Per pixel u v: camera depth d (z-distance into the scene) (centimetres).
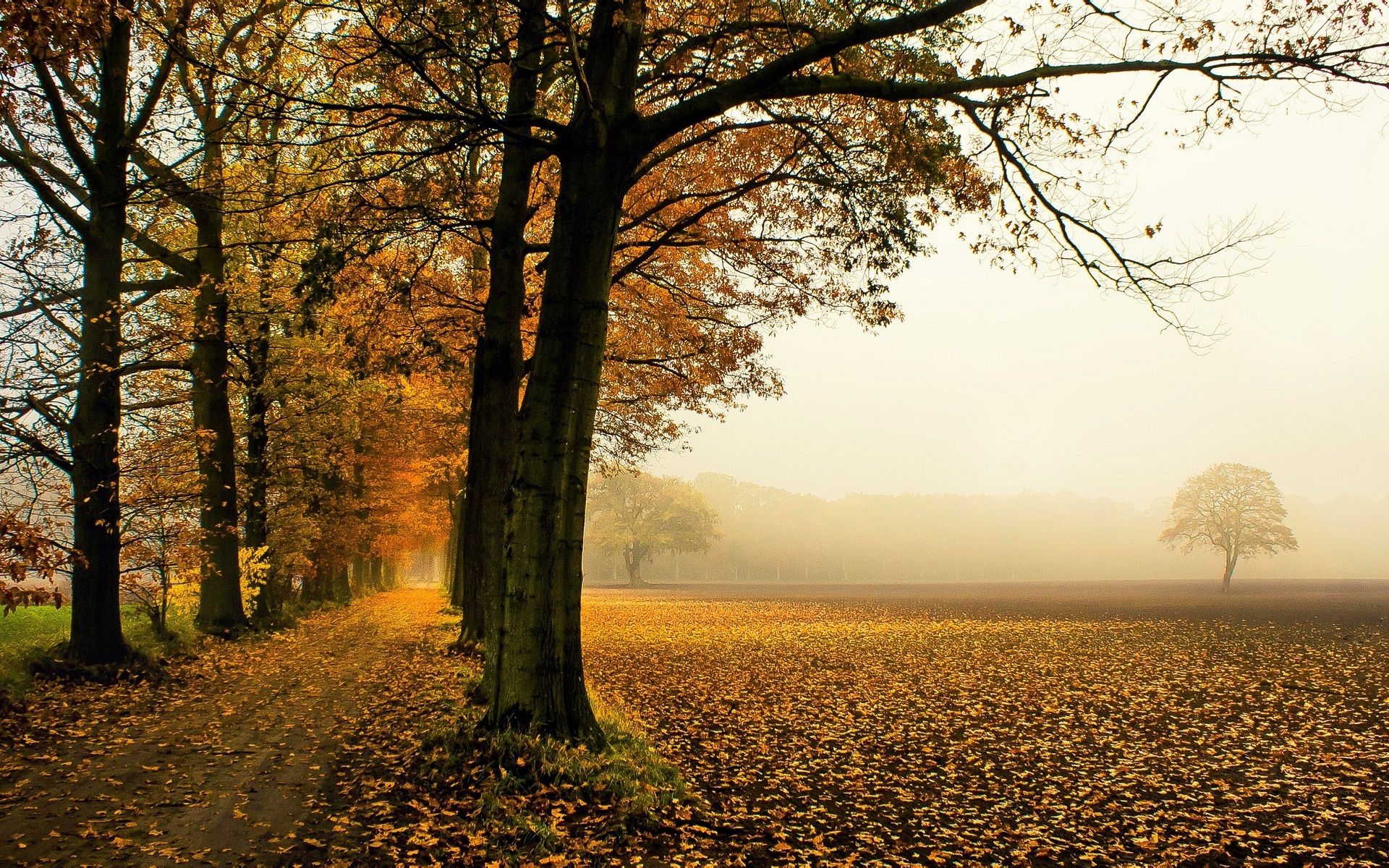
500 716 693
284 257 1526
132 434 1348
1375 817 717
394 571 6309
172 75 1234
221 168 1212
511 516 711
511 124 718
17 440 1058
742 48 868
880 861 580
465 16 689
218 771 716
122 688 1078
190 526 1409
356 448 2841
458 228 1111
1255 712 1261
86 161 1155
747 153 1176
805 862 560
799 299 1394
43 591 512
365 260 1055
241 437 2083
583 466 724
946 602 5578
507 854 520
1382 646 2359
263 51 828
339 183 806
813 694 1405
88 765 716
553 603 700
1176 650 2234
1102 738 1055
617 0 720
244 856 514
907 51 822
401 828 560
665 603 5253
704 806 670
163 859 504
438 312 1470
